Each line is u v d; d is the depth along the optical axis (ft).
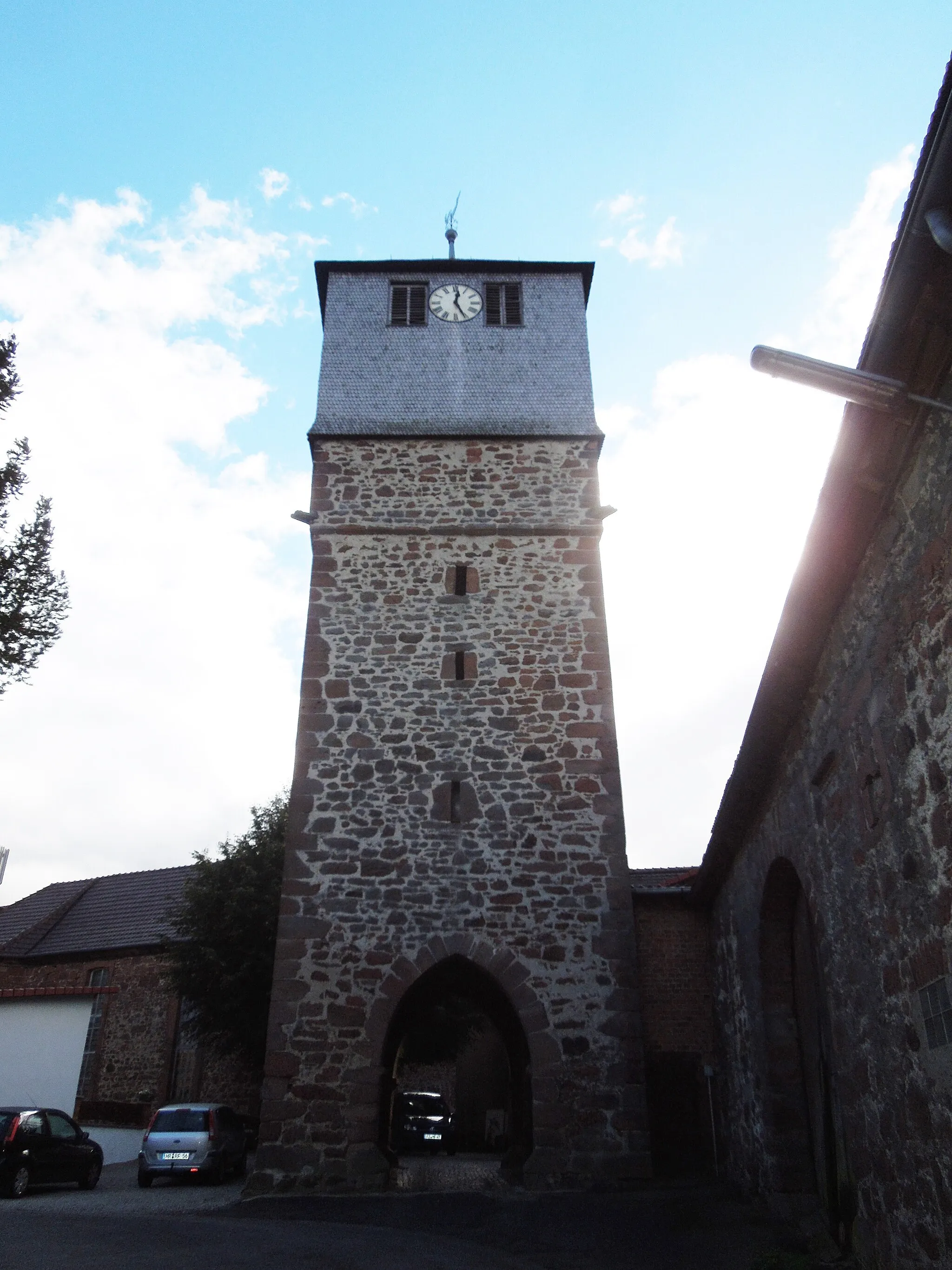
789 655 25.67
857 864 23.09
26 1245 28.43
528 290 61.57
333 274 61.87
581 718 46.73
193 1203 42.68
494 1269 26.50
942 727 17.79
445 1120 77.71
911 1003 19.97
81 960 89.97
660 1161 42.42
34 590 35.06
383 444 54.08
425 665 47.80
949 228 14.11
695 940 45.83
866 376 16.31
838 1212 27.71
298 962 41.52
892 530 19.84
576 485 53.21
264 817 73.26
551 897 42.98
